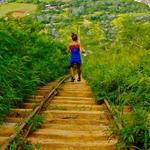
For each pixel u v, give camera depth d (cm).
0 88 907
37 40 2148
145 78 988
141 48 2008
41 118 802
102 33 8400
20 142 629
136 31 2681
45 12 17375
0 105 832
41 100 1030
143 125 634
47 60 1958
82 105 1006
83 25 11506
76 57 1761
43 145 641
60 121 825
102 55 2453
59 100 1094
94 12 18850
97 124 812
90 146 637
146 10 18000
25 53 1523
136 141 637
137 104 873
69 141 675
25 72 1219
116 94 1071
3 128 753
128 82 1090
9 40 1339
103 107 984
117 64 1498
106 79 1208
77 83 1733
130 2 19388
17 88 1030
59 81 1609
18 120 815
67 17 16812
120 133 664
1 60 1059
